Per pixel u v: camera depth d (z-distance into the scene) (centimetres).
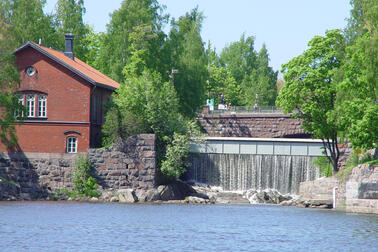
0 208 8075
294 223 6844
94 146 10344
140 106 10425
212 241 5278
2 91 10000
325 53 9894
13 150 10212
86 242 5059
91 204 9050
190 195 10606
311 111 9750
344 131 9225
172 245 4991
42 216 7075
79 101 10119
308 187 9994
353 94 8544
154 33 13888
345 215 7856
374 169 8606
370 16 8312
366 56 7931
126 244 4991
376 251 4769
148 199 9750
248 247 4966
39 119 10181
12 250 4600
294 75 10088
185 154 10600
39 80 10212
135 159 9912
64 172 10025
